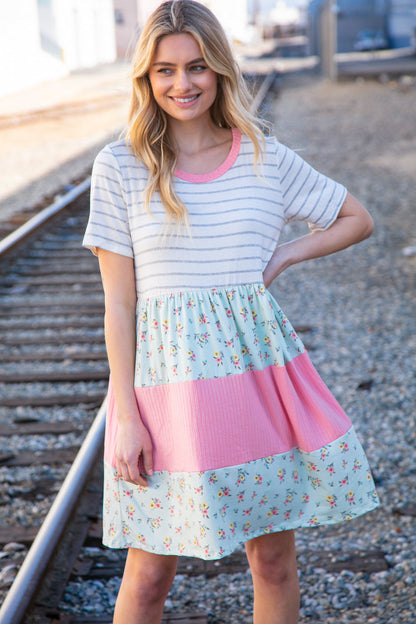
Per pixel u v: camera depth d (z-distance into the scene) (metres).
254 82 2.15
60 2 33.97
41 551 2.67
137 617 1.92
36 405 4.39
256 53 48.06
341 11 43.88
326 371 4.74
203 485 1.76
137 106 1.88
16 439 3.98
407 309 5.86
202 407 1.78
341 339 5.28
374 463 3.60
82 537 2.96
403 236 8.04
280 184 1.93
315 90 24.30
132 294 1.87
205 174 1.87
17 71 27.14
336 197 1.97
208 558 1.77
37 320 5.86
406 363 4.82
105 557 2.90
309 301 6.12
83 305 6.09
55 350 5.25
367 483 1.95
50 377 4.74
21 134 16.81
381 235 8.09
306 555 2.92
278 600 2.00
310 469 1.90
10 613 2.34
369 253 7.46
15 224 9.05
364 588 2.70
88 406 4.36
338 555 2.90
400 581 2.73
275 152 1.92
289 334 1.93
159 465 1.83
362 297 6.19
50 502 3.37
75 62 36.78
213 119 1.96
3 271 7.05
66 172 12.38
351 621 2.53
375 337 5.29
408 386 4.46
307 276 6.80
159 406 1.83
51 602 2.58
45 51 31.98
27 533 3.08
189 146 1.90
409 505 3.25
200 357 1.80
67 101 22.84
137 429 1.81
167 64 1.79
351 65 32.03
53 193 10.44
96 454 3.44
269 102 19.89
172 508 1.83
